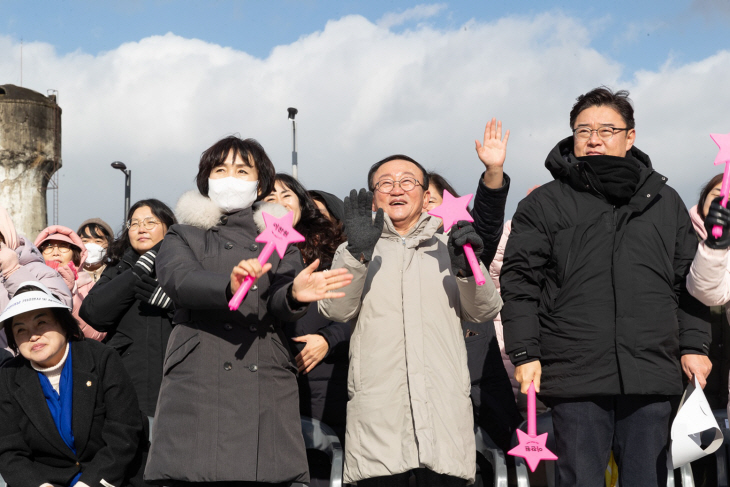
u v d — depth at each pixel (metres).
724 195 2.98
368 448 3.15
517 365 3.10
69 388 3.46
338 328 3.77
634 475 3.02
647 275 3.07
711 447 3.05
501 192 3.41
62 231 5.64
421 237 3.42
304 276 2.75
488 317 3.29
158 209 4.63
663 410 3.04
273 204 3.21
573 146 3.40
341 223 4.62
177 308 3.06
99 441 3.50
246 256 3.05
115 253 4.76
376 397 3.19
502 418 3.98
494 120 3.47
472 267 3.04
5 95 28.25
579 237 3.12
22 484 3.34
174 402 2.90
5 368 3.51
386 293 3.30
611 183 3.12
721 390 3.99
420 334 3.23
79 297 5.48
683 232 3.20
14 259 4.21
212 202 3.15
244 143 3.22
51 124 29.03
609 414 3.06
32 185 28.48
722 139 3.04
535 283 3.19
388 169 3.50
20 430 3.44
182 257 2.98
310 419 3.65
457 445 3.12
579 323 3.06
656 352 3.02
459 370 3.27
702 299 3.06
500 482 3.44
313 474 3.70
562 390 3.06
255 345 2.98
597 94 3.34
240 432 2.86
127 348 4.10
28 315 3.43
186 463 2.81
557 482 3.30
